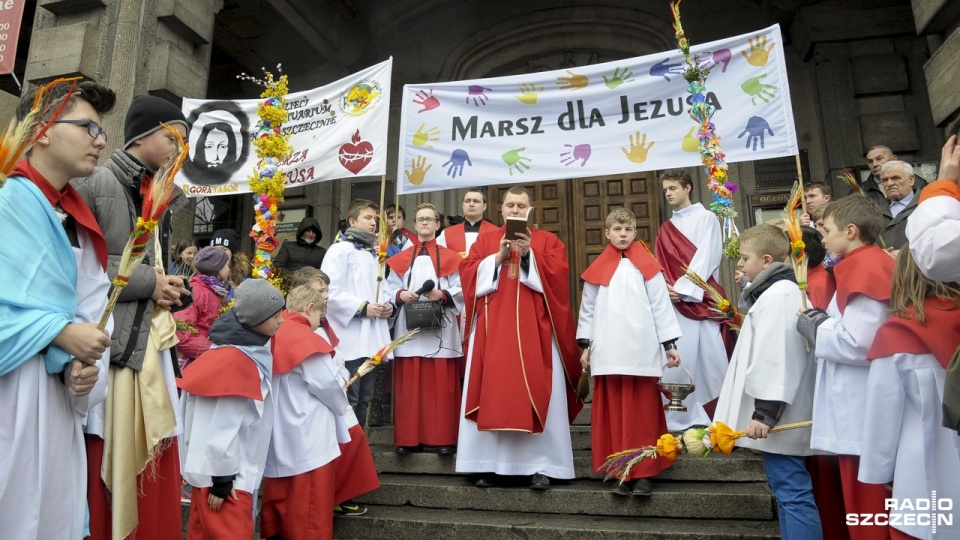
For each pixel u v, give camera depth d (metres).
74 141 2.05
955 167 2.29
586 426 5.14
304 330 3.61
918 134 7.86
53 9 6.16
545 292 4.21
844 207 2.83
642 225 8.51
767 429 2.76
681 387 3.79
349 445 3.84
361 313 4.71
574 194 8.77
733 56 4.86
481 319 4.20
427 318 4.46
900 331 2.44
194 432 2.97
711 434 2.86
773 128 4.70
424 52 9.68
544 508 3.89
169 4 6.20
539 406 3.94
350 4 9.30
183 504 4.11
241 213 9.67
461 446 4.12
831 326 2.65
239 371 3.03
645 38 9.22
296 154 5.34
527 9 9.47
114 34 6.02
